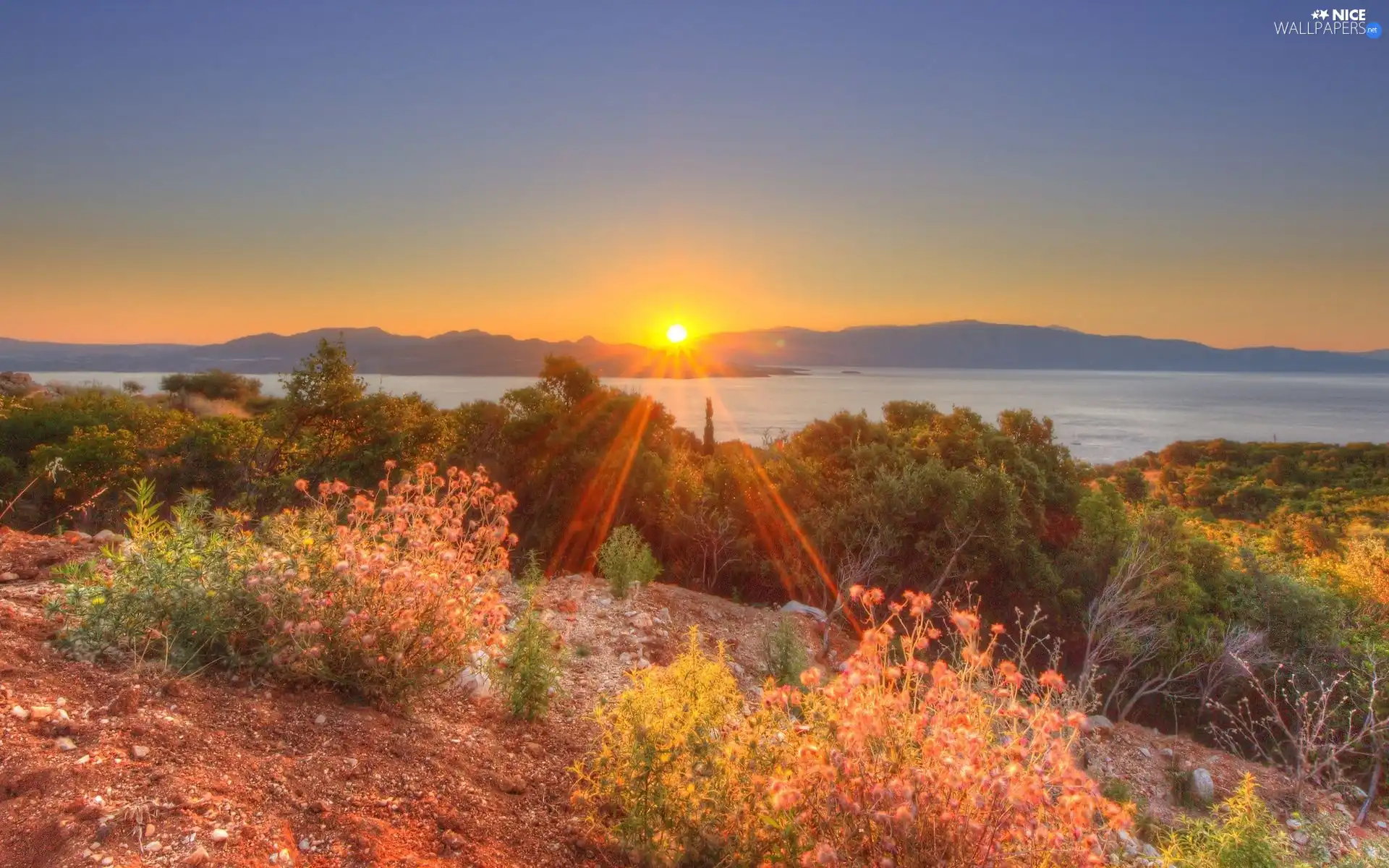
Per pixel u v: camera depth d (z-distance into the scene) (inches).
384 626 157.9
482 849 115.3
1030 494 542.6
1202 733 438.6
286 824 105.0
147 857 89.0
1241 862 197.8
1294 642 464.4
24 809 94.3
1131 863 194.1
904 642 133.1
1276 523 1748.3
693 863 127.3
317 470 537.6
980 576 468.8
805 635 341.4
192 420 711.7
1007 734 132.2
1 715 112.6
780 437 797.2
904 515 479.2
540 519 485.7
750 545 476.4
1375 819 335.9
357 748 134.6
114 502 507.5
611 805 140.0
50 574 182.1
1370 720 349.7
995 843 105.3
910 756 112.9
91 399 933.2
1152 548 475.8
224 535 179.2
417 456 566.6
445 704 173.3
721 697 147.7
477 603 175.9
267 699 143.1
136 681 133.5
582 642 254.4
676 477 510.3
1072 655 478.9
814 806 112.9
